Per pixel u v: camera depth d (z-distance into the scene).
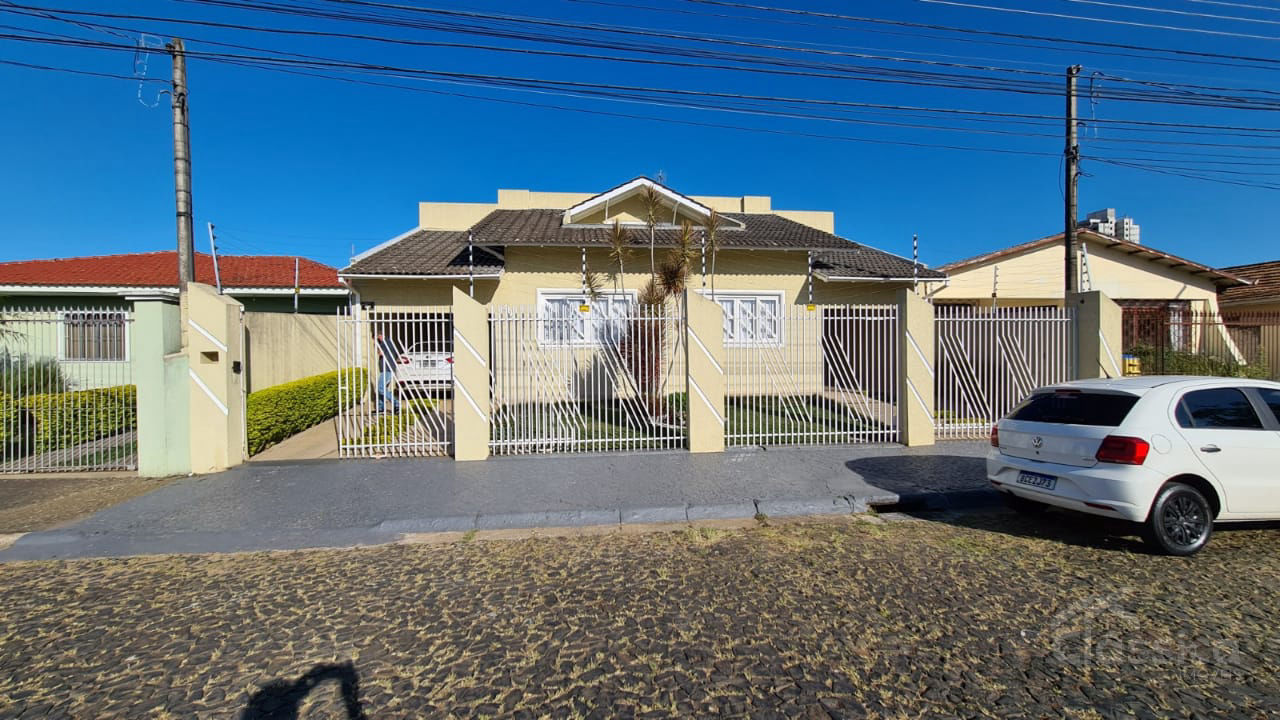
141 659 3.30
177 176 10.13
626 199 14.09
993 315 9.65
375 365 9.38
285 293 16.61
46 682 3.06
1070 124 12.49
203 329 7.55
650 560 4.77
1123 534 5.22
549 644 3.42
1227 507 4.70
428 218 16.53
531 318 8.74
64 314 7.43
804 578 4.34
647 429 9.80
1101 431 4.72
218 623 3.74
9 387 7.94
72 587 4.35
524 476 7.22
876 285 14.42
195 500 6.39
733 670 3.10
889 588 4.13
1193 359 12.84
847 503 6.21
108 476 7.39
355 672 3.14
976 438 9.41
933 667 3.10
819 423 9.77
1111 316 9.18
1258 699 2.78
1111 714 2.68
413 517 5.79
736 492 6.49
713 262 11.50
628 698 2.87
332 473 7.45
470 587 4.28
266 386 11.25
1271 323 14.11
